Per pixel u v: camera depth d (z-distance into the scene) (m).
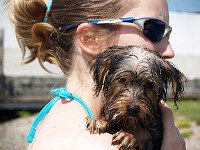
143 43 0.93
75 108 0.85
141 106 0.94
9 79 4.75
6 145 3.05
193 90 5.48
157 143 0.95
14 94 4.72
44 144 0.80
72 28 0.93
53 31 0.95
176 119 4.02
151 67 0.97
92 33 0.91
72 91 0.90
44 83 4.82
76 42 0.92
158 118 0.97
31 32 0.98
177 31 6.39
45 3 0.99
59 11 0.94
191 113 4.37
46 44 0.98
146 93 0.97
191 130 3.62
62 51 0.95
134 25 0.91
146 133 0.94
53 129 0.82
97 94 0.90
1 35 4.64
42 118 0.90
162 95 0.99
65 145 0.77
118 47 0.94
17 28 1.02
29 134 0.89
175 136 0.92
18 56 5.44
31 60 1.04
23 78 4.79
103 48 0.92
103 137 0.80
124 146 0.85
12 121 3.96
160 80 0.98
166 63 0.99
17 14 1.01
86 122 0.82
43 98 4.63
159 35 0.94
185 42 6.41
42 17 0.99
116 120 0.95
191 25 6.44
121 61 0.96
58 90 0.91
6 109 4.32
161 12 0.93
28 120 3.97
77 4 0.92
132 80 0.97
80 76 0.91
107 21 0.90
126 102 0.95
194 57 6.41
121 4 0.90
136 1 0.91
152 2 0.92
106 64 0.94
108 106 0.94
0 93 4.61
